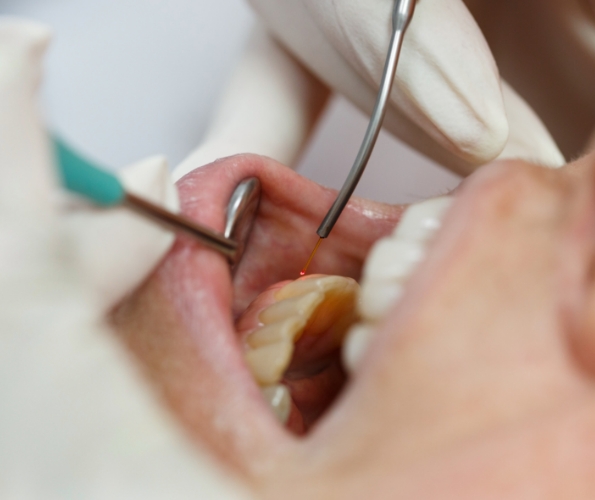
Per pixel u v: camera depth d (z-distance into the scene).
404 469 0.28
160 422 0.27
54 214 0.26
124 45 1.02
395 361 0.31
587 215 0.34
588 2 0.88
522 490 0.28
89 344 0.26
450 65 0.58
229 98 0.85
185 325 0.39
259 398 0.37
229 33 1.04
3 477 0.24
